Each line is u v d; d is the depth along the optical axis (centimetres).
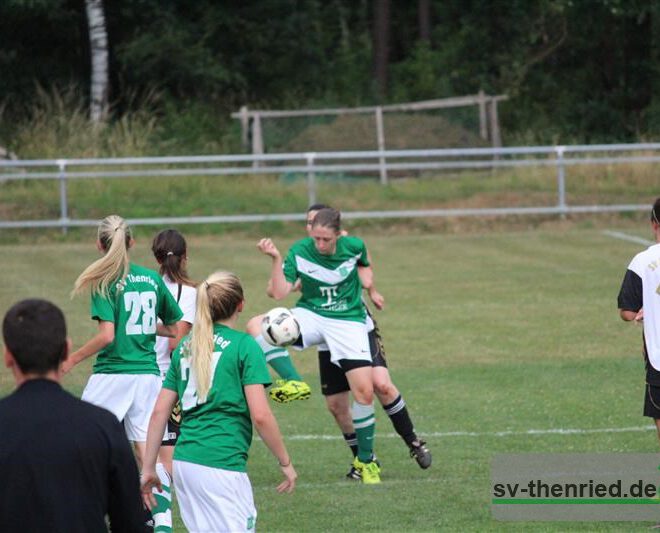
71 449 1069
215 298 1574
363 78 10638
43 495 1059
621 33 10150
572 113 10056
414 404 3038
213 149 8844
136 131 8375
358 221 6912
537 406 2981
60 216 6750
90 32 9175
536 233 6625
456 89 10400
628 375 3347
